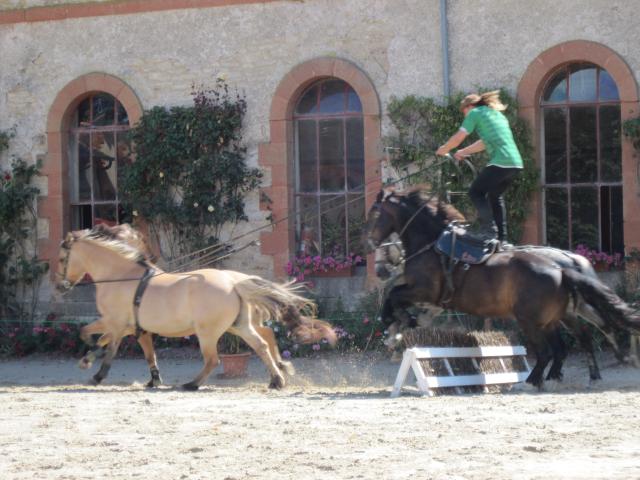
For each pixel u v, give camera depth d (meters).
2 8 17.80
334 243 16.44
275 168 16.44
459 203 15.30
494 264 11.38
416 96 15.76
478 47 15.50
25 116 17.75
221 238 16.72
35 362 16.39
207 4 16.81
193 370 14.98
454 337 11.76
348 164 16.42
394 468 7.17
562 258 11.42
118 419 9.55
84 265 12.79
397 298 11.77
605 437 8.11
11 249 17.67
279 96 16.42
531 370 12.77
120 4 17.23
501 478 6.79
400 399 10.73
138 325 12.49
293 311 12.20
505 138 11.43
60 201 17.53
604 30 14.91
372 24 16.05
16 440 8.57
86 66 17.47
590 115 15.23
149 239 17.03
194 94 16.84
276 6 16.50
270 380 12.56
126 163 17.52
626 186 14.80
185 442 8.33
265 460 7.56
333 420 9.23
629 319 11.04
